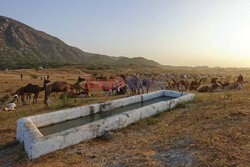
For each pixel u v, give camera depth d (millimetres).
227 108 6391
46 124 6078
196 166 3014
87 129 5074
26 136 4457
